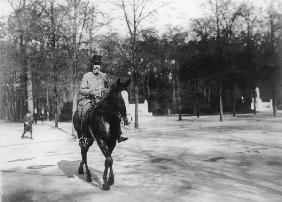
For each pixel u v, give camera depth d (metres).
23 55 30.59
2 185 8.72
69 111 53.41
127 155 13.88
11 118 42.09
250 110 61.34
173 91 62.56
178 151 14.46
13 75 33.88
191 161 11.85
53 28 25.72
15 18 27.72
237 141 17.20
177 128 28.48
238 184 8.35
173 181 8.82
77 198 7.47
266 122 30.88
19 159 13.95
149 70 55.84
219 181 8.70
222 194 7.41
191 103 64.38
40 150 16.92
